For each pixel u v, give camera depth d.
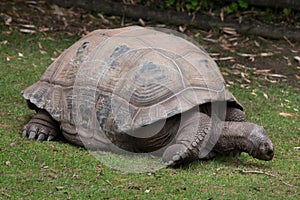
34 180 8.02
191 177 8.35
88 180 8.12
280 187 8.29
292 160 9.53
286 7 16.97
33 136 9.61
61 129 9.62
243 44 15.99
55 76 9.81
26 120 10.47
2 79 12.46
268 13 17.19
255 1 17.12
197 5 17.28
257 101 12.62
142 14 16.98
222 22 16.69
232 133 8.83
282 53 15.59
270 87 13.55
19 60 13.77
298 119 11.70
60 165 8.56
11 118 10.52
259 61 15.05
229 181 8.32
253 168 8.98
